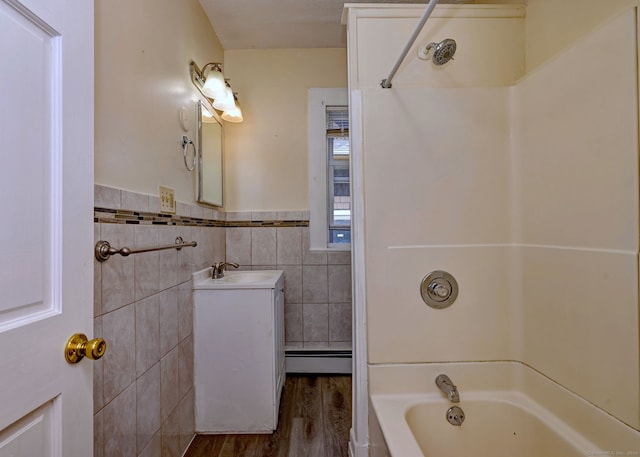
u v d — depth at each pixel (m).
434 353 1.36
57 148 0.64
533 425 1.19
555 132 1.12
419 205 1.37
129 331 1.11
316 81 2.48
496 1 1.64
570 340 1.07
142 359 1.19
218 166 2.22
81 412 0.69
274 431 1.71
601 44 0.94
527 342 1.29
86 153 0.72
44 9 0.61
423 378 1.35
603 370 0.95
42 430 0.60
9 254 0.54
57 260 0.63
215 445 1.61
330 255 2.45
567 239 1.08
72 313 0.67
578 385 1.04
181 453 1.52
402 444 1.00
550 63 1.15
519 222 1.33
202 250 1.89
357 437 1.37
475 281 1.36
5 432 0.53
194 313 1.71
